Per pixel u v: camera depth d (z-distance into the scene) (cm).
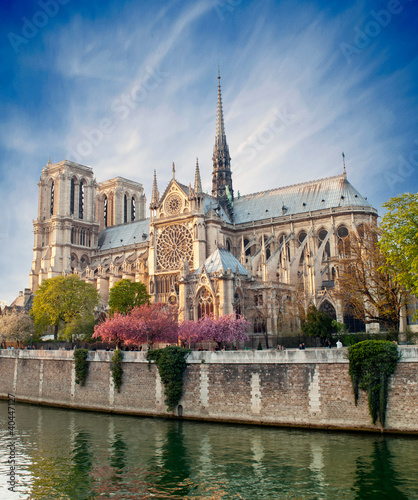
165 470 4122
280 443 4600
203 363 5794
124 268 14050
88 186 17912
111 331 7631
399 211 6125
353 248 7669
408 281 5859
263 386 5350
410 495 3444
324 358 5041
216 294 8325
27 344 10956
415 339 5897
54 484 3909
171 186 13062
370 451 4228
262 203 14025
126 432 5375
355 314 7106
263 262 9750
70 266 16662
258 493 3594
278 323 8681
